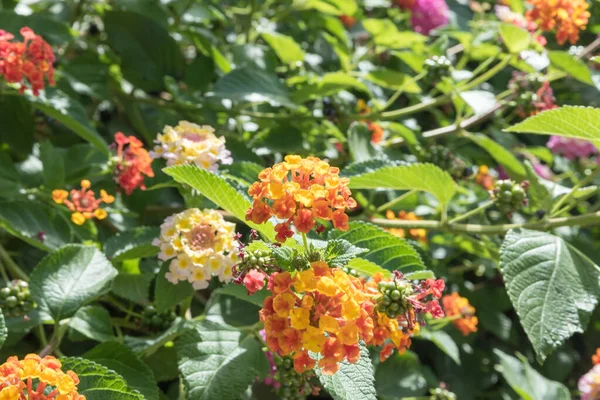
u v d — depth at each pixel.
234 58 0.50
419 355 0.54
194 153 0.34
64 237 0.37
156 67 0.51
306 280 0.22
